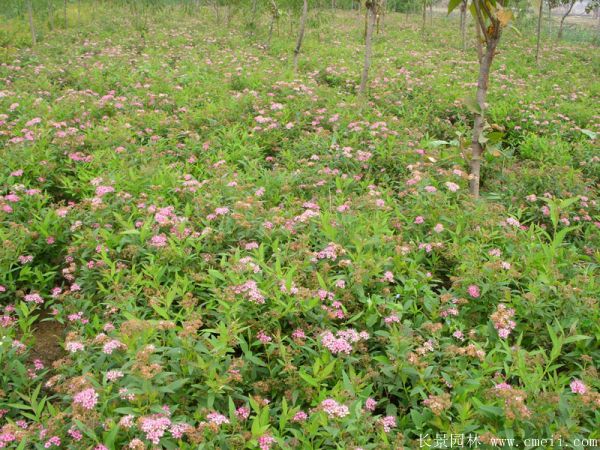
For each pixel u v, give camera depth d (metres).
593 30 37.91
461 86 12.73
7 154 6.61
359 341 3.73
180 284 4.37
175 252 4.60
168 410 2.94
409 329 3.67
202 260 4.70
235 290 3.88
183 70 13.09
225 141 7.83
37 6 21.34
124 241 4.84
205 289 4.45
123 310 4.00
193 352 3.28
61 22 22.36
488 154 7.50
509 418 2.78
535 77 15.70
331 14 30.97
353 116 8.66
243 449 2.85
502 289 4.12
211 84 11.52
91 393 2.87
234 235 5.09
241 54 15.96
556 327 3.77
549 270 4.23
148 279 4.49
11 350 3.70
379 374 3.53
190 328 3.32
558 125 9.92
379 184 6.72
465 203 5.39
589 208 6.34
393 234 5.31
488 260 4.59
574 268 4.67
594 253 5.35
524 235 5.06
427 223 5.31
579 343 3.69
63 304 4.55
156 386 3.02
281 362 3.40
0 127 7.97
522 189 6.69
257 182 6.28
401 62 16.55
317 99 9.68
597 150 8.29
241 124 8.71
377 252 4.65
